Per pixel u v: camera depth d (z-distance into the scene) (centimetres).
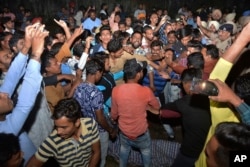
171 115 298
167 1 1557
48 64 297
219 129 141
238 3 1455
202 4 1404
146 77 427
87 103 279
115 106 300
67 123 195
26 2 1448
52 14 1487
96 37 480
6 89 205
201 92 155
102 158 331
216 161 139
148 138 318
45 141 209
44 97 264
